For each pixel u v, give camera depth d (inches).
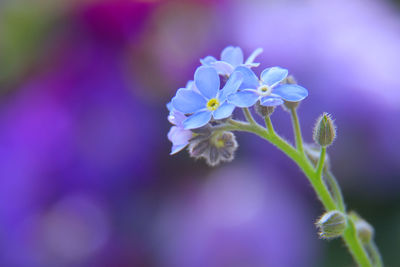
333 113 9.6
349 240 6.8
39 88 10.0
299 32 9.9
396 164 9.7
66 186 9.6
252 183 9.5
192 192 9.7
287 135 9.5
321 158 6.7
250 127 6.6
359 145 9.7
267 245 9.1
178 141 6.5
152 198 9.8
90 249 9.7
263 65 9.8
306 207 9.6
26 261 9.6
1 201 9.5
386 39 10.0
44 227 9.6
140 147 9.7
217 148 6.6
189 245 9.2
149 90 10.0
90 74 9.9
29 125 9.6
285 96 6.2
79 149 9.6
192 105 6.3
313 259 9.4
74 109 9.7
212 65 6.4
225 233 9.1
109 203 9.7
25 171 9.5
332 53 9.7
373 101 9.5
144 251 9.6
